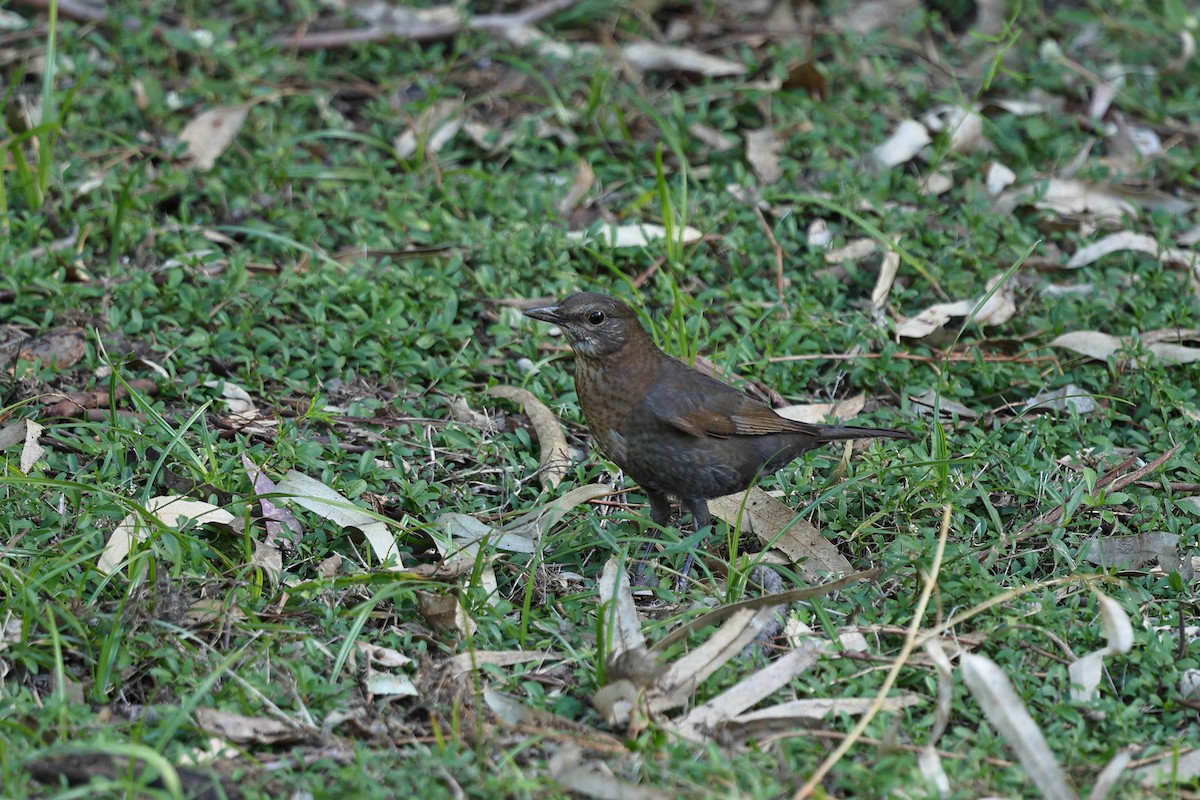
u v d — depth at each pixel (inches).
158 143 597.9
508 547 405.7
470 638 341.1
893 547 401.7
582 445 467.5
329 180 581.9
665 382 411.8
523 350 497.7
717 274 549.3
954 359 507.2
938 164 595.5
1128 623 336.5
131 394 425.1
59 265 514.6
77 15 661.9
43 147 543.2
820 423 464.4
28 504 391.5
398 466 431.5
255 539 390.9
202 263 522.0
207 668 341.1
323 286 516.4
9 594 348.5
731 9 719.7
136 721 322.3
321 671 347.6
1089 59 695.7
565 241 543.2
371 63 656.4
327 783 309.6
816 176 594.2
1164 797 309.4
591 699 344.5
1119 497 416.8
